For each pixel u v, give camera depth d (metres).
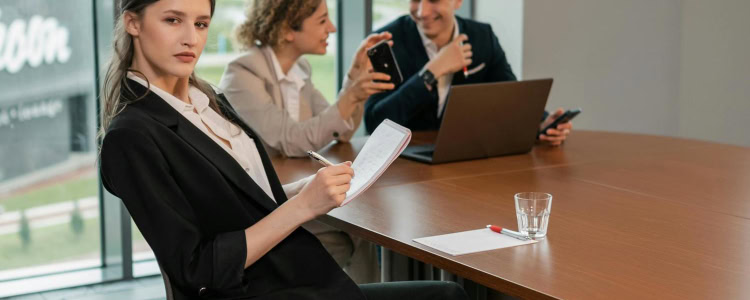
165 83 1.64
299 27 2.79
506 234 1.67
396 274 2.29
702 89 4.91
